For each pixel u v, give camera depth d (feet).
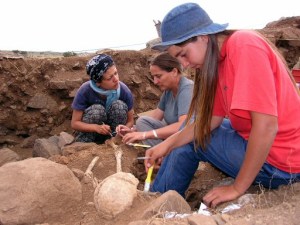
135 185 7.00
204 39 6.39
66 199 6.93
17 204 6.46
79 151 11.23
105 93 12.91
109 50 22.74
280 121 6.54
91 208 6.96
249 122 6.62
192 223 5.57
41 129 21.45
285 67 6.71
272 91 5.92
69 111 21.54
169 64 10.23
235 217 5.91
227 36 6.56
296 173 6.91
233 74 6.27
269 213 5.90
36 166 7.04
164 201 6.39
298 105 6.76
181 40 6.25
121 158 10.50
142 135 10.09
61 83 20.88
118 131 11.44
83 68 22.04
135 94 21.76
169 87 10.72
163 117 12.07
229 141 7.28
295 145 6.73
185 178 8.16
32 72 21.35
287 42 29.19
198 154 7.79
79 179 8.10
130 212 6.51
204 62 6.47
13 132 21.74
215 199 6.55
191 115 7.73
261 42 6.23
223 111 7.31
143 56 22.45
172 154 8.08
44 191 6.70
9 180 6.79
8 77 21.03
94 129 12.78
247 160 6.25
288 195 6.68
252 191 7.48
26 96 21.35
